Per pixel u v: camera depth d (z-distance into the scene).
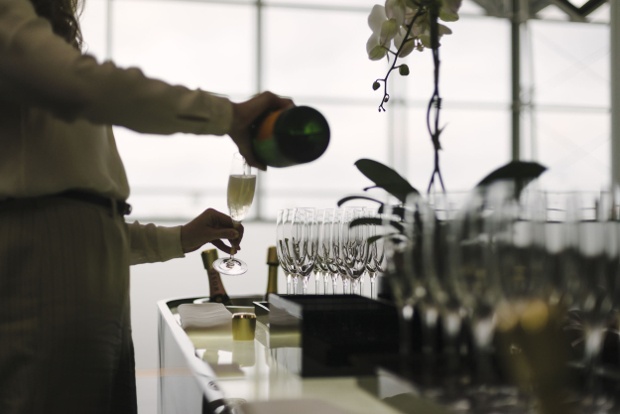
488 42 13.45
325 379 1.09
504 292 0.85
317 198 14.88
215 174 15.23
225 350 1.34
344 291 1.66
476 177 13.56
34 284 1.24
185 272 8.59
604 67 13.26
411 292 0.97
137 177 14.93
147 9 14.12
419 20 1.45
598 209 0.87
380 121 14.90
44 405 1.25
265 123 1.09
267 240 10.52
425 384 0.89
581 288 0.86
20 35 1.03
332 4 12.65
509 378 0.87
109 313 1.33
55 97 1.02
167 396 1.52
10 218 1.24
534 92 13.29
